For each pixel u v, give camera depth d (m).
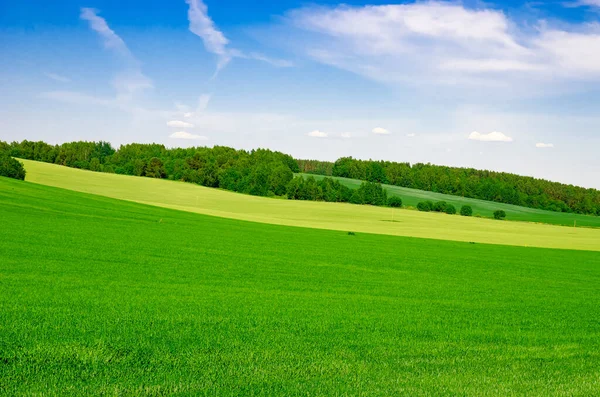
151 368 9.12
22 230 31.53
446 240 56.12
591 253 51.16
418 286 23.14
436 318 15.52
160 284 19.00
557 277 30.78
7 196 50.09
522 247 53.66
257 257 29.88
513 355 11.42
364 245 43.12
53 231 32.72
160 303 15.15
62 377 8.42
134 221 45.72
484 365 10.45
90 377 8.49
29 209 44.06
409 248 43.50
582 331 14.78
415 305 17.92
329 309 15.98
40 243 27.22
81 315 12.88
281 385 8.59
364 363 10.18
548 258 43.19
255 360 9.97
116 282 18.66
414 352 11.27
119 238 32.88
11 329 11.15
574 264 39.50
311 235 49.25
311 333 12.49
